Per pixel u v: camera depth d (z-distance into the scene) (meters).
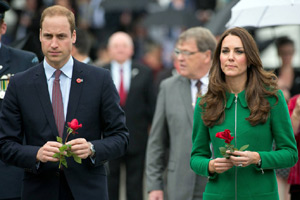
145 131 34.81
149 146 25.23
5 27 22.64
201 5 53.94
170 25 51.81
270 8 24.72
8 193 21.55
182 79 24.91
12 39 48.31
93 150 18.66
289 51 35.56
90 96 19.19
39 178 18.97
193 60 24.30
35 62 22.59
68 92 19.27
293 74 35.62
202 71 24.50
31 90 19.16
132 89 35.03
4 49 22.30
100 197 19.09
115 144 19.09
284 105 19.11
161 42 54.66
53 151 17.98
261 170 18.86
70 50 19.06
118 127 19.45
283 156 18.72
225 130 17.98
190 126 24.30
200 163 19.34
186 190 24.06
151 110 35.03
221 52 19.28
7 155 18.91
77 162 18.64
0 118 19.36
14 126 19.19
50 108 19.03
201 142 19.83
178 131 24.39
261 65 19.20
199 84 24.56
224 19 31.78
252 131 18.86
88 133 19.08
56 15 18.81
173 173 24.34
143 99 35.09
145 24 52.47
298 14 24.47
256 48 19.14
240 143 18.84
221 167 18.30
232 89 19.41
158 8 55.62
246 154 18.14
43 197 18.89
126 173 34.38
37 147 18.70
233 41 19.06
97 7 54.00
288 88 35.44
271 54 41.84
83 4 52.75
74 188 18.78
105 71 19.66
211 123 19.27
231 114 19.16
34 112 19.02
